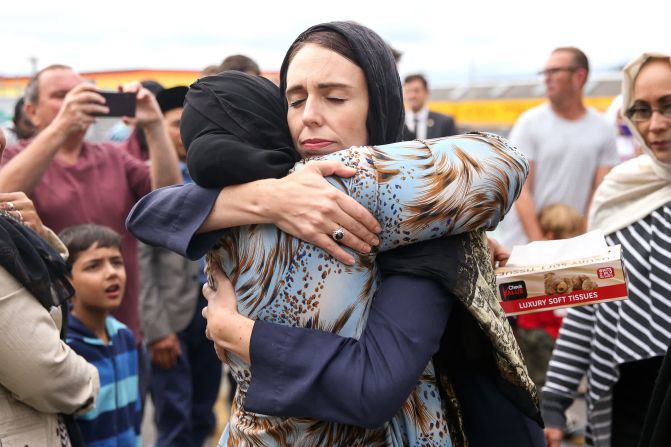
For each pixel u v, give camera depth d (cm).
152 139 379
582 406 533
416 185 146
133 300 384
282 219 148
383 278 156
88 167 370
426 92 596
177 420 416
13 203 243
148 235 159
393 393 145
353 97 156
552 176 531
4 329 203
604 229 250
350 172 147
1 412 210
